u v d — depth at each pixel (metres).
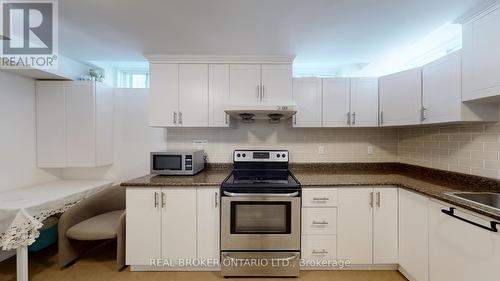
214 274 2.17
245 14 1.78
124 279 2.09
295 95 2.63
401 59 2.76
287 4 1.65
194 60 2.57
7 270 2.20
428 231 1.76
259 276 2.11
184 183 2.15
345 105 2.64
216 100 2.58
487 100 1.69
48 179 2.86
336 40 2.24
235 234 2.10
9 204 1.99
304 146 2.93
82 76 2.95
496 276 1.26
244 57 2.55
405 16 1.81
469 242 1.42
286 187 2.09
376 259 2.16
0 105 2.37
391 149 2.93
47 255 2.45
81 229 2.20
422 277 1.83
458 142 2.10
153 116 2.57
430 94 2.04
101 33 2.08
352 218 2.16
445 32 2.09
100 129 2.83
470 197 1.67
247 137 2.92
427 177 2.40
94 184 2.76
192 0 1.60
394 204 2.16
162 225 2.16
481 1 1.59
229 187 2.09
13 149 2.48
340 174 2.67
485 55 1.55
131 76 3.44
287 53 2.54
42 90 2.71
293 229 2.10
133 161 3.04
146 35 2.12
